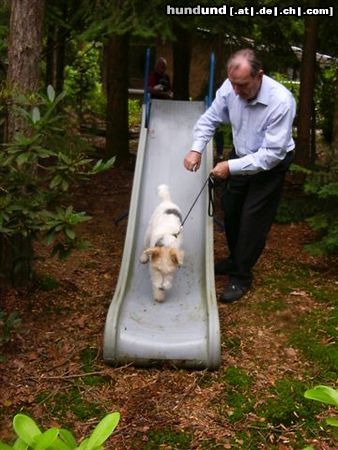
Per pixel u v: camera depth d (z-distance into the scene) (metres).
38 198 3.97
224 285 5.52
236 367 4.23
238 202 5.25
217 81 8.56
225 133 8.56
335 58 9.55
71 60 15.13
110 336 4.17
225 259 5.90
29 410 3.74
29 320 4.80
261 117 4.66
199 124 5.22
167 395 3.90
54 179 3.87
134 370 4.17
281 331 4.74
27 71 4.91
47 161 5.15
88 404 3.81
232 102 4.86
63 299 5.20
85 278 5.69
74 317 4.89
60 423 3.64
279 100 4.56
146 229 5.52
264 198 4.97
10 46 4.89
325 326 4.79
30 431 1.62
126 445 3.45
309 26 7.91
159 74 10.66
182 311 4.61
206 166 6.24
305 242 6.77
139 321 4.44
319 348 4.46
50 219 3.94
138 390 3.95
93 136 12.05
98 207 8.10
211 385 4.03
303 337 4.63
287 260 6.20
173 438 3.50
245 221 5.03
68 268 5.89
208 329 4.21
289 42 8.91
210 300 4.57
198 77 16.95
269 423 3.66
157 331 4.33
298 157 8.35
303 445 3.48
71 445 1.67
